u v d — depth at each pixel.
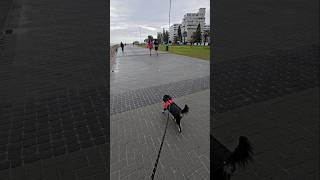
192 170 3.89
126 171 3.94
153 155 4.42
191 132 5.36
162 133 5.39
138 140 5.05
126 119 6.38
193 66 15.84
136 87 10.32
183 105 7.49
